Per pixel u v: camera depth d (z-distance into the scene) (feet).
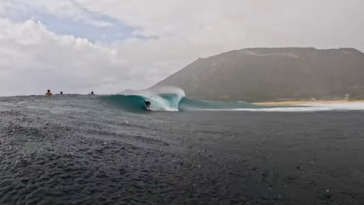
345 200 15.43
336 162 22.86
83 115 46.26
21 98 75.72
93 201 13.52
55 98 77.82
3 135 22.31
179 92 119.55
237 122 56.44
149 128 38.99
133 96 88.99
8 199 13.06
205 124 50.21
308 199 15.44
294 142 31.68
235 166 20.98
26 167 16.40
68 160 18.39
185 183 16.81
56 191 14.05
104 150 21.98
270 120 62.03
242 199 15.07
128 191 14.97
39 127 26.61
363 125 51.13
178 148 26.02
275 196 15.69
